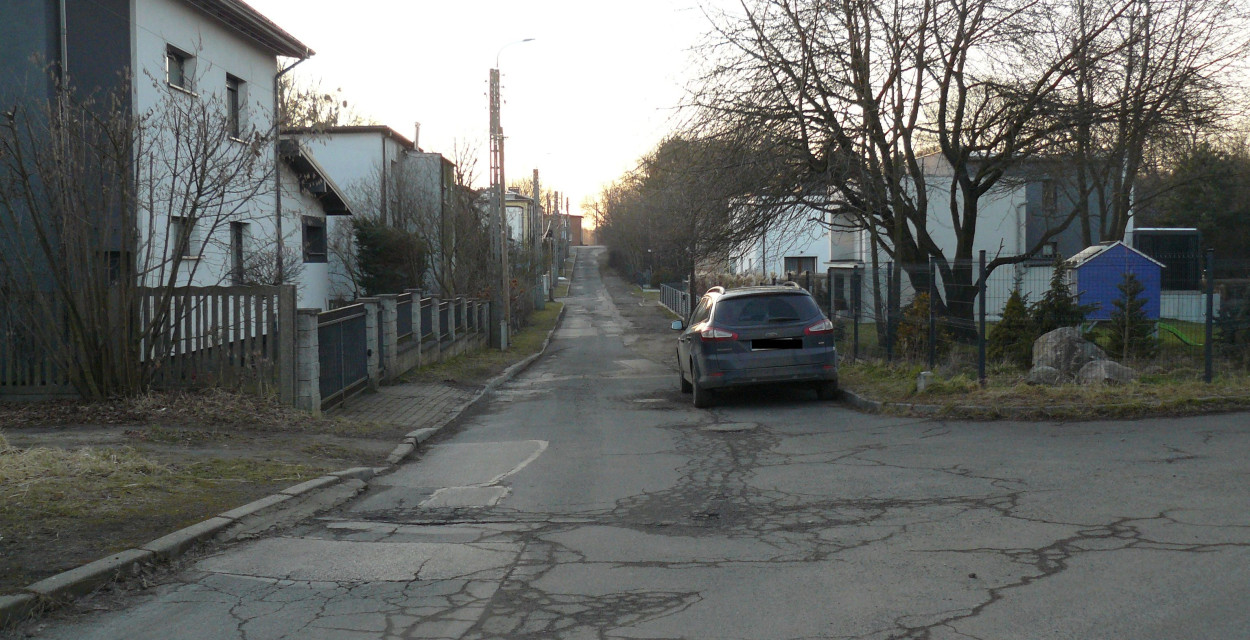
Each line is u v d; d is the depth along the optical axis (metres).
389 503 7.78
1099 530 5.88
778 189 18.70
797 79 17.47
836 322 19.55
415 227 34.34
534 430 12.33
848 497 7.27
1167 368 12.87
